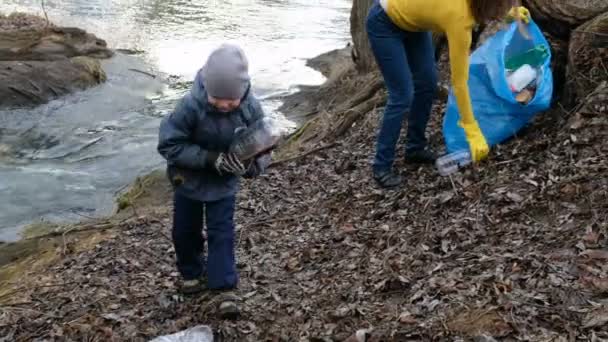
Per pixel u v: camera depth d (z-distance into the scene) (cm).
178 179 397
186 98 384
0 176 973
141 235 597
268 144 381
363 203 528
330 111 893
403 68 479
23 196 910
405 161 547
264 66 1547
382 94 780
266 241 526
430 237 435
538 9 556
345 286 416
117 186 951
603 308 312
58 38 1532
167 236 584
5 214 857
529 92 497
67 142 1115
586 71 515
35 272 582
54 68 1342
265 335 387
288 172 671
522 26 488
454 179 491
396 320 355
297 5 2417
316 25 2086
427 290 372
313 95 1201
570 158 452
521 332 313
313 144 758
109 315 438
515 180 457
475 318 334
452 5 429
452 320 339
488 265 376
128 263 534
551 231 389
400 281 392
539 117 523
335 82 1203
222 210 406
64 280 526
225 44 370
